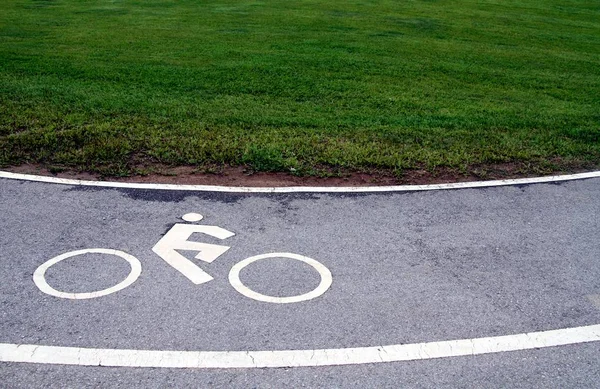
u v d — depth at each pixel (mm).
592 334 4758
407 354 4453
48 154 7973
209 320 4734
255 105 10961
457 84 13312
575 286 5418
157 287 5137
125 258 5578
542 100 12367
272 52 15367
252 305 4941
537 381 4238
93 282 5176
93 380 4086
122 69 13078
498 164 8398
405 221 6531
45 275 5254
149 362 4266
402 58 15461
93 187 7102
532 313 4988
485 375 4277
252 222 6363
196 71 13211
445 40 18234
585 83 14047
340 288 5219
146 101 10805
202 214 6504
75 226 6145
